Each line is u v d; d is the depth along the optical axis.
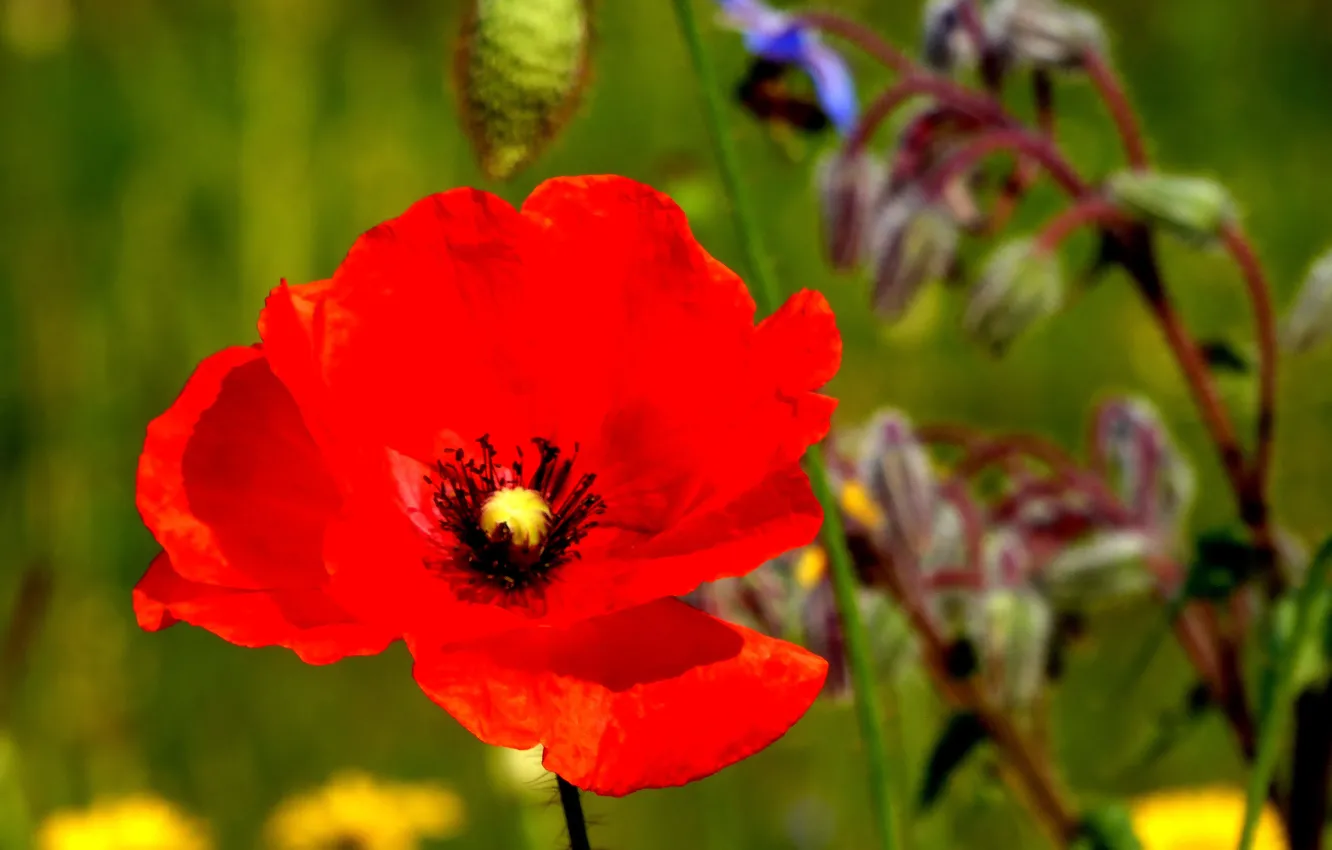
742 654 0.51
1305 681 0.63
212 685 1.13
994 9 0.72
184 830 0.84
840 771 0.98
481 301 0.53
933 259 0.69
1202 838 0.75
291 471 0.52
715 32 1.15
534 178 1.32
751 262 0.56
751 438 0.52
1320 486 1.31
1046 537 0.70
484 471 0.54
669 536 0.52
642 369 0.53
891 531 0.68
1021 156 0.72
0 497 1.29
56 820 0.83
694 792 0.98
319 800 0.85
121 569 1.27
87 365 1.38
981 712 0.68
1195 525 1.31
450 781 1.09
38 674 1.11
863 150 0.70
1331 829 0.70
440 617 0.51
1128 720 1.01
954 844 0.78
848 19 0.71
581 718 0.50
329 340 0.53
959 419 1.38
